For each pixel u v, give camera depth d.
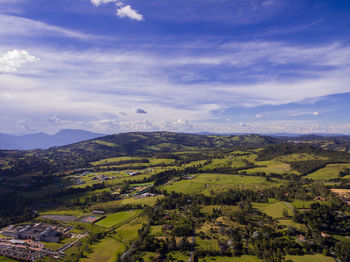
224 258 102.50
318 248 103.81
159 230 134.50
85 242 129.88
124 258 105.50
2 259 115.56
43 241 134.88
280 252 100.81
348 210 137.62
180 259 103.31
